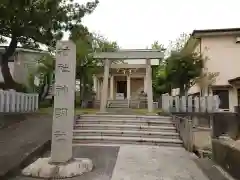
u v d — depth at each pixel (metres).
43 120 9.94
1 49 17.91
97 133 9.23
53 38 10.85
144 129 9.64
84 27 11.56
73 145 8.04
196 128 8.19
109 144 8.34
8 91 9.77
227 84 18.14
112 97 20.33
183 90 18.22
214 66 18.50
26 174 5.04
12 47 12.67
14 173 5.10
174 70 17.77
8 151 6.20
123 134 9.20
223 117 8.45
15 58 20.27
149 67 14.66
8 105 9.72
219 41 18.75
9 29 10.52
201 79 17.75
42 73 18.92
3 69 13.09
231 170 4.71
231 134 7.67
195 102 11.62
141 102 18.97
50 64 17.73
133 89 23.88
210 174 5.09
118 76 22.52
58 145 5.39
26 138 7.50
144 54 14.45
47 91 19.30
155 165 5.85
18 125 8.84
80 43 16.86
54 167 5.09
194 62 17.77
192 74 17.41
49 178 4.85
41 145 6.97
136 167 5.65
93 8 11.65
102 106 14.48
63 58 5.60
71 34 11.18
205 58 17.84
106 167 5.62
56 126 5.45
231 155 4.72
